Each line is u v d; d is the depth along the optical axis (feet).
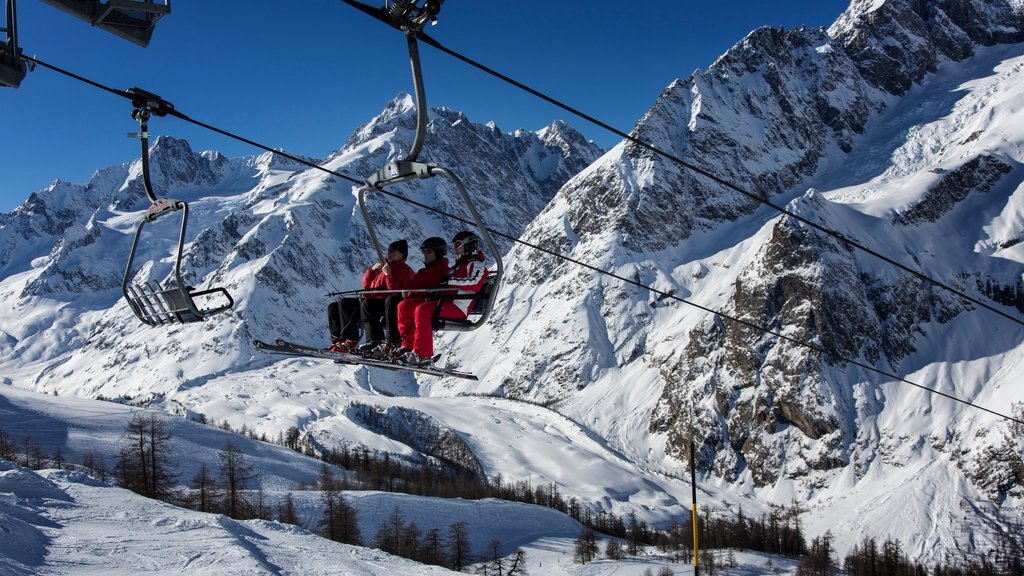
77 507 97.14
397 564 92.27
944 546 450.30
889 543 412.36
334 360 52.75
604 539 359.87
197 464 446.19
